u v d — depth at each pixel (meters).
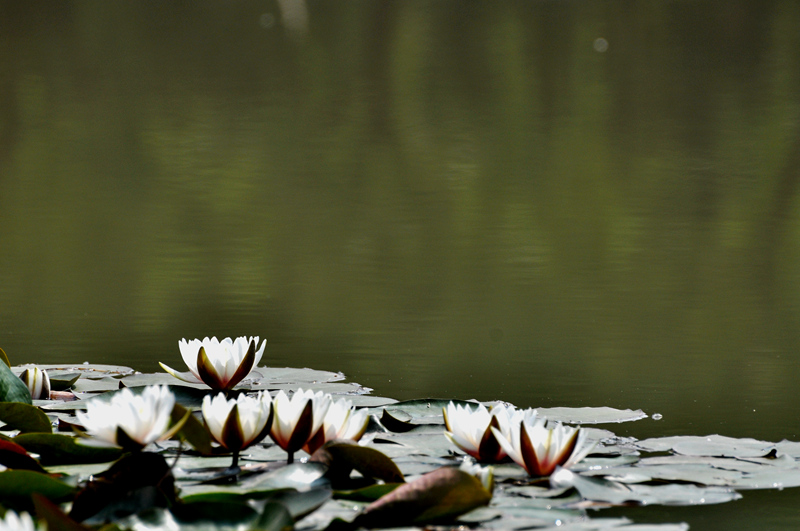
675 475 3.76
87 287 10.35
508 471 3.88
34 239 13.35
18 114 25.44
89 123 24.47
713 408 5.77
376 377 6.61
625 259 11.95
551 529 3.16
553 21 39.50
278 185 17.88
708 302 9.54
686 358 7.24
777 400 5.96
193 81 30.47
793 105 25.80
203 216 15.21
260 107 26.75
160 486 3.38
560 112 25.89
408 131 23.59
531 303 9.58
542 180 18.22
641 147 21.42
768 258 11.95
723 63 32.25
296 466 3.69
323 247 12.85
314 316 8.86
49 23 39.22
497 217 15.02
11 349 7.48
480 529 3.16
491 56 33.69
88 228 14.23
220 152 21.33
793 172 18.41
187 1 44.50
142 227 14.32
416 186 17.78
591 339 7.95
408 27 38.59
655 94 28.06
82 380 5.70
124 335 8.03
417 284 10.52
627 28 37.91
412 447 4.20
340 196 16.86
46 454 3.89
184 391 5.07
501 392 6.16
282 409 3.81
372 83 30.06
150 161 20.34
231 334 8.09
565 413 5.04
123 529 2.99
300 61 33.56
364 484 3.67
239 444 3.76
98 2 43.56
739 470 3.83
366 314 9.02
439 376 6.61
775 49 34.03
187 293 10.04
